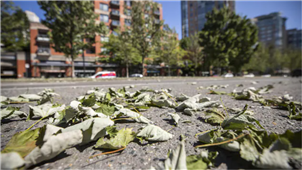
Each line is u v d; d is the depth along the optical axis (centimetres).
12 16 2441
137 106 167
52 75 2953
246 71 4366
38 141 80
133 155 82
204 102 178
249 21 2917
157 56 2959
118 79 1270
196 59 3167
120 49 2436
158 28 1864
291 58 4666
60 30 1427
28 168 69
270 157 63
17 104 225
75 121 118
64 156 80
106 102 147
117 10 3394
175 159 67
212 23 2792
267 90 346
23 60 2888
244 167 68
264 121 135
